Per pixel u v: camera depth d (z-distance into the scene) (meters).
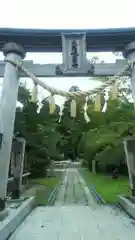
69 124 32.91
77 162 49.41
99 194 11.66
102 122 19.27
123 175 20.09
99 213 7.56
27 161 17.30
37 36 7.08
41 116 18.58
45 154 20.17
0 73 7.32
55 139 21.70
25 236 5.16
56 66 7.04
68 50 6.99
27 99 16.47
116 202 9.73
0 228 4.77
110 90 6.29
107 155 17.36
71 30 7.01
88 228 5.76
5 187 6.22
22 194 12.05
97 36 7.12
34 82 6.17
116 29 7.02
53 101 5.99
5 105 6.63
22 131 15.36
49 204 9.87
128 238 4.92
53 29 7.00
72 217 7.03
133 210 6.59
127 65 6.54
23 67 6.70
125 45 7.34
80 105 6.43
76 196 12.09
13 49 6.99
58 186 16.08
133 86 6.59
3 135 6.46
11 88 6.73
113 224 6.11
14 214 6.13
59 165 41.12
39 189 14.46
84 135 25.92
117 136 16.44
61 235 5.20
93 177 21.11
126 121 17.25
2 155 6.33
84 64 6.96
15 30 6.96
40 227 5.90
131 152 8.18
